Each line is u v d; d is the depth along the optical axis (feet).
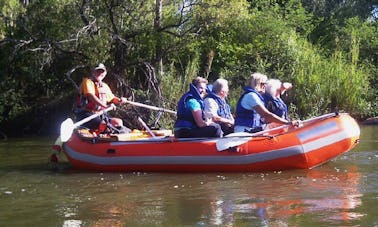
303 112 49.60
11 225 14.99
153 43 47.70
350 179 19.75
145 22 47.93
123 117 45.09
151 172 23.30
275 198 17.07
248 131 23.26
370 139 33.06
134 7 46.50
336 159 24.61
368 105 51.90
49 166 25.76
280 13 62.64
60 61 48.24
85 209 16.51
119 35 46.88
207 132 23.32
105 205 16.97
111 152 23.86
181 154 22.80
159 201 17.33
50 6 46.55
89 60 46.60
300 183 19.35
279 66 54.29
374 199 16.39
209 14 47.09
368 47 63.21
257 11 58.54
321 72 50.72
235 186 19.36
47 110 49.47
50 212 16.28
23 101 49.24
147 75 47.21
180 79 47.11
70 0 46.37
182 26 49.08
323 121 22.65
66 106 49.24
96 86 26.91
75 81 48.55
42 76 48.26
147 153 23.34
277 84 24.27
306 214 14.93
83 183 21.02
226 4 46.93
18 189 19.98
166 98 45.47
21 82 48.67
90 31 46.03
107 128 26.81
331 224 13.88
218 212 15.58
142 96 45.62
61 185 20.66
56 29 46.42
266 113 22.72
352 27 65.77
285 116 24.32
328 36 67.21
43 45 46.42
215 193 18.26
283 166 22.09
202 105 23.77
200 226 14.17
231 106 46.44
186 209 16.10
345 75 50.11
